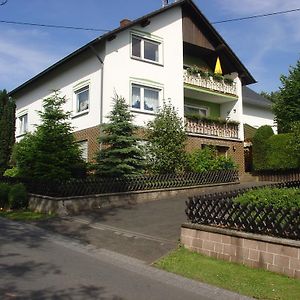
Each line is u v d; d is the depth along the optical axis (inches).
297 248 286.7
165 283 276.5
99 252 355.6
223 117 1038.4
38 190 575.2
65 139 632.4
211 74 967.0
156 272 302.5
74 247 369.1
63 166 613.9
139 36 825.5
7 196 584.7
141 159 673.0
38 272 281.3
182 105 880.3
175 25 895.1
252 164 944.9
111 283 267.6
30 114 1034.1
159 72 848.3
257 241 309.7
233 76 1031.0
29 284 254.1
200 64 1036.5
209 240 341.7
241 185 794.8
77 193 553.3
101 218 497.7
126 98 788.0
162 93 847.7
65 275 278.1
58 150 615.2
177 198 653.3
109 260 329.7
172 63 876.0
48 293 239.9
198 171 744.3
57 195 538.9
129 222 472.1
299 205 358.0
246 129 1092.5
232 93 1005.8
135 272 299.1
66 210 527.8
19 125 1099.3
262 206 319.6
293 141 700.0
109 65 769.6
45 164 600.7
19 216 521.0
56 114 642.8
